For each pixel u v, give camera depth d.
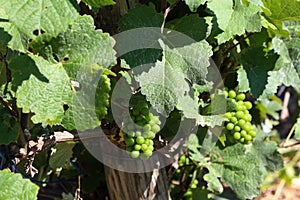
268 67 1.14
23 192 0.89
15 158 0.98
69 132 1.03
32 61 0.91
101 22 1.05
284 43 1.15
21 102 0.90
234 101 1.14
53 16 0.85
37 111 0.91
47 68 0.92
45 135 1.01
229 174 1.22
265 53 1.14
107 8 1.05
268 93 1.14
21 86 0.90
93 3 0.89
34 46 0.91
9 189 0.88
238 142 1.22
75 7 0.86
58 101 0.92
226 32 1.01
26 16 0.84
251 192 1.21
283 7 1.06
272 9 1.07
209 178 1.21
